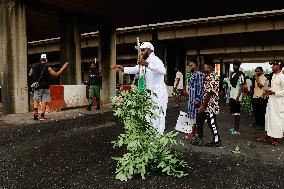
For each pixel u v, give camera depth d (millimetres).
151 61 5547
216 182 4578
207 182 4574
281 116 7340
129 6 17609
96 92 15180
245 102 15062
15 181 4609
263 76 10344
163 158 4965
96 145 7168
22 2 14367
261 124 10555
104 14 19672
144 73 5738
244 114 15391
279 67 7477
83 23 20219
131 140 4746
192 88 7793
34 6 15742
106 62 22188
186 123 8031
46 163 5602
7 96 14023
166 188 4297
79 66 19719
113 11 18859
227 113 15711
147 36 33125
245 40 34156
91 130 9328
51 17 22047
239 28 27766
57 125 10094
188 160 5844
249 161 5848
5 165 5465
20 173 5000
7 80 14023
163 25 31172
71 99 15734
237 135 8938
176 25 30500
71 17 19125
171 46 37062
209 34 29453
